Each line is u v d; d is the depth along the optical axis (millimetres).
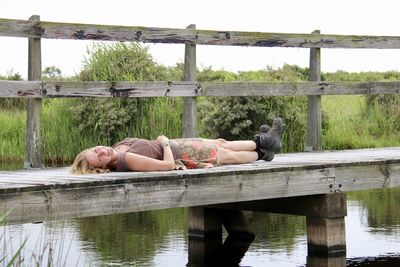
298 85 9836
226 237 8492
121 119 13945
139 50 15086
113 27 8375
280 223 9469
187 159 7090
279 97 14328
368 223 9312
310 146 10062
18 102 15898
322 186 7480
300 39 9945
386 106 16984
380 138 16156
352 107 17719
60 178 6172
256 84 9445
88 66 15016
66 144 13945
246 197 6875
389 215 9883
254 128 14172
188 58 8992
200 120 14781
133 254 7375
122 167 6676
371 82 10477
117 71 14883
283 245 8000
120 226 9102
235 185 6789
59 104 14328
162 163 6707
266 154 7637
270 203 7883
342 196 7559
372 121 16703
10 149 14375
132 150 6801
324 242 7449
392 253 7641
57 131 13992
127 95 8352
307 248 7613
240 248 7848
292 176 7227
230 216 8438
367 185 7910
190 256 7340
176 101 14391
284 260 7258
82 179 6035
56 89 7766
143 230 8789
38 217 5520
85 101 14094
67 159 13805
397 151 9711
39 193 5523
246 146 7555
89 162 6625
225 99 14180
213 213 8320
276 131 7672
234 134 14094
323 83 10062
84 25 8141
